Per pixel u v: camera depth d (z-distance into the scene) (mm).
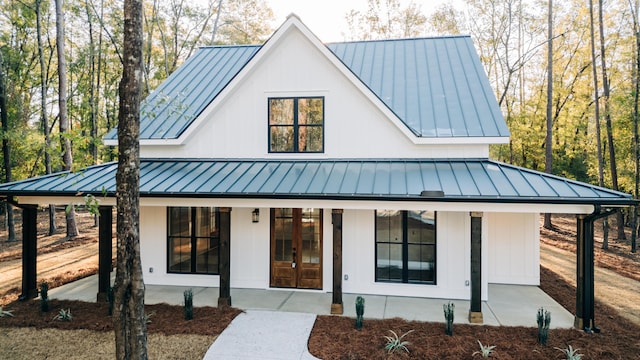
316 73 12273
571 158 28031
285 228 11992
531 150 26953
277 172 11367
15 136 19391
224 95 12406
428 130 11625
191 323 9250
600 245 20344
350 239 11594
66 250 17953
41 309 10094
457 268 11070
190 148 12922
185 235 12555
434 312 10016
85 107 27750
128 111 6664
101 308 10305
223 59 16641
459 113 12156
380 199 9438
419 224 11336
